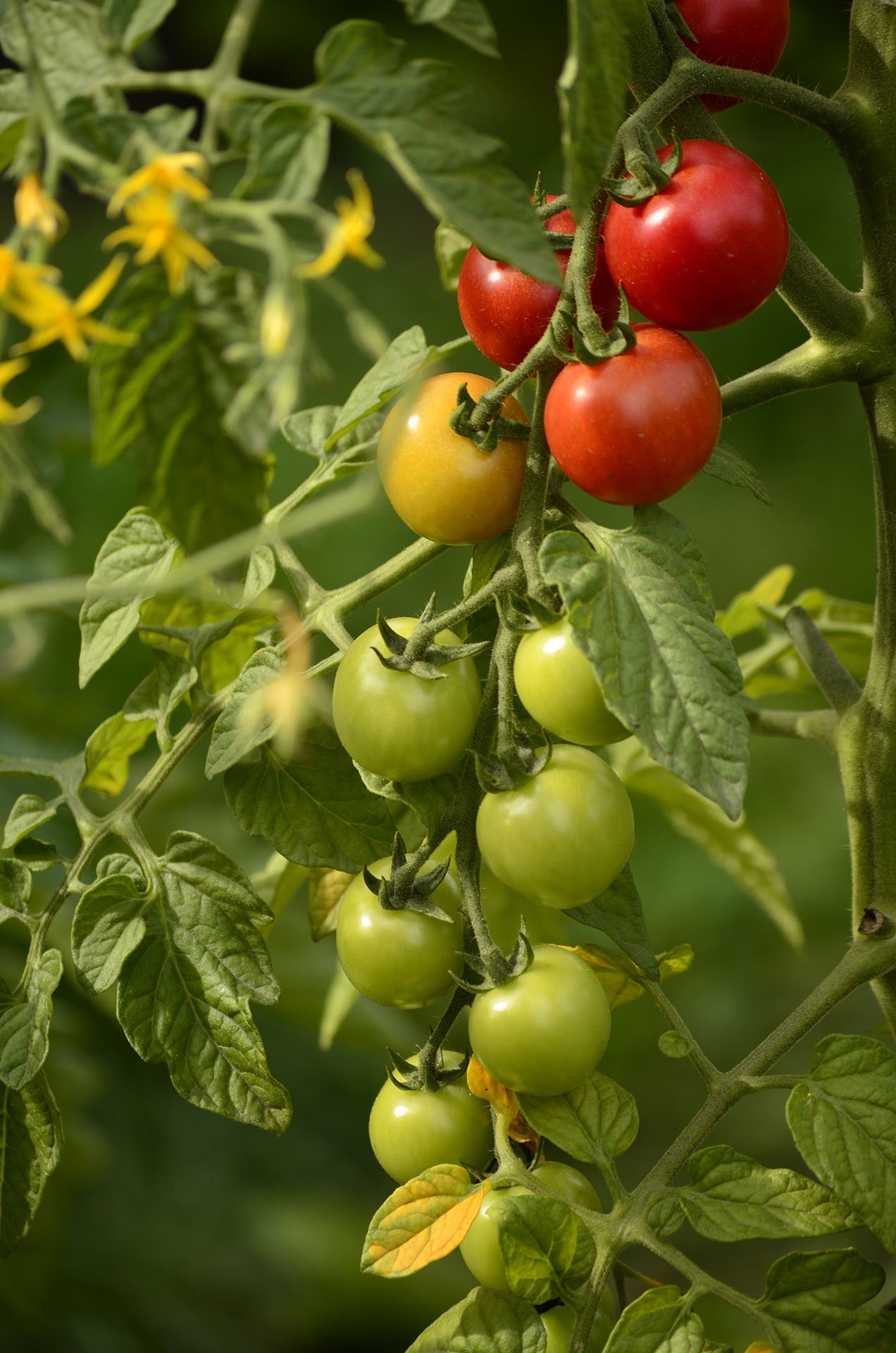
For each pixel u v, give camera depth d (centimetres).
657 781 71
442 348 53
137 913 52
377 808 52
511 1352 49
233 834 92
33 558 77
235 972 52
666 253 47
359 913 50
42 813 54
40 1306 79
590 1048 49
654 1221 49
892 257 52
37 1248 76
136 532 55
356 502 49
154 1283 93
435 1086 52
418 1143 51
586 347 47
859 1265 49
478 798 50
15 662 72
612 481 47
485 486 49
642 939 51
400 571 53
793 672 71
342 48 44
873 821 54
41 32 46
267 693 52
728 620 70
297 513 55
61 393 77
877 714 54
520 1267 48
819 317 52
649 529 48
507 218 44
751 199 47
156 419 44
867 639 70
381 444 50
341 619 53
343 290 43
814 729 58
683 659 46
